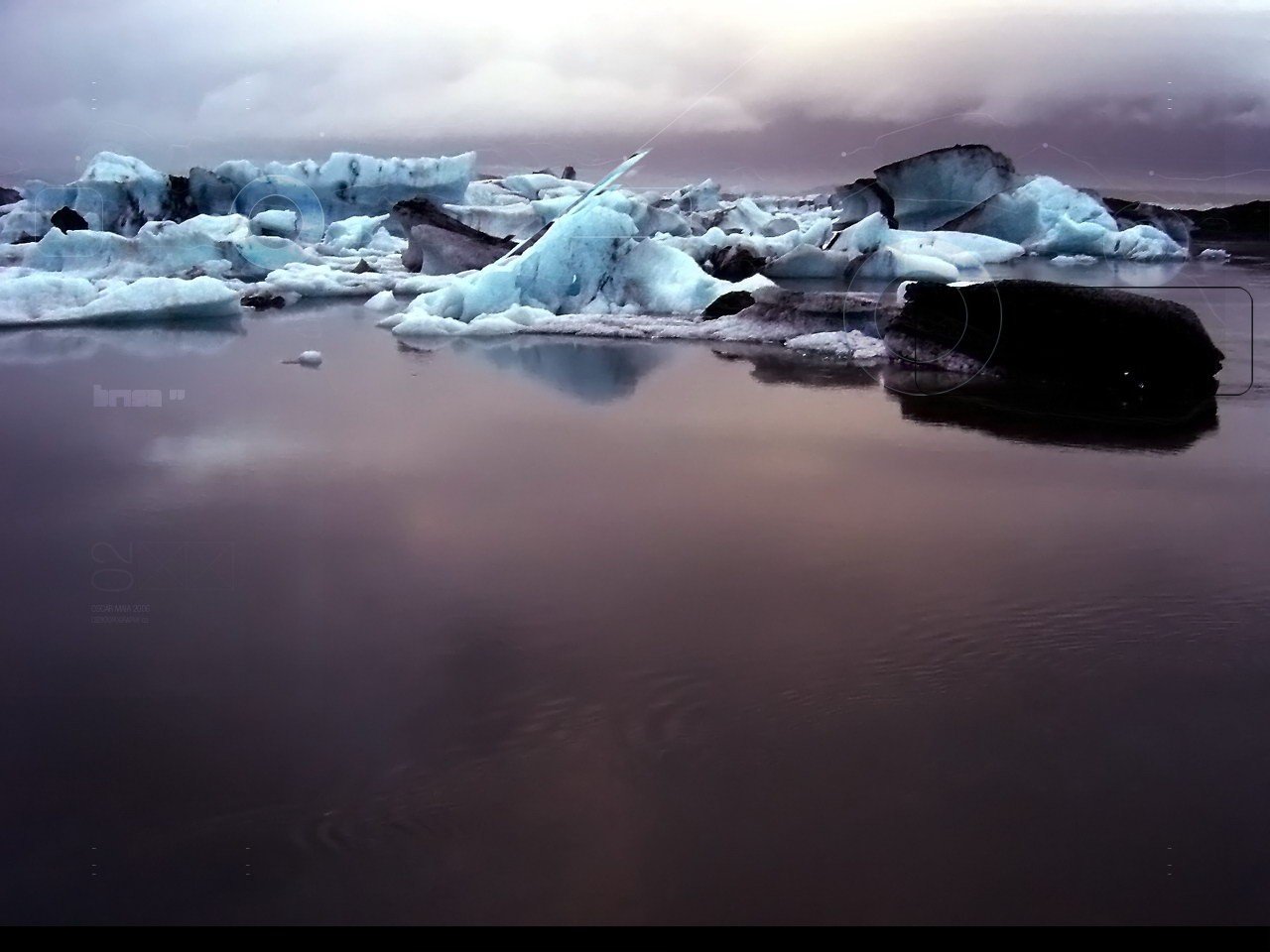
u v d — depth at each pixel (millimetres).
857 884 1793
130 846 1904
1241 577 3133
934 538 3479
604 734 2256
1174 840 1907
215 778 2107
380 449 4684
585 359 7293
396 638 2734
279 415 5402
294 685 2479
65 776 2125
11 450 4680
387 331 8883
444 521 3680
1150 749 2201
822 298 8367
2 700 2436
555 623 2818
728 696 2412
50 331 8797
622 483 4145
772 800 2020
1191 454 4570
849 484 4129
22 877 1828
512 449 4691
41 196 16719
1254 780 2084
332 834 1930
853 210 16781
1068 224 14617
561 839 1909
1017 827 1940
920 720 2311
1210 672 2531
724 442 4801
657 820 1961
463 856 1870
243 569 3240
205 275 12258
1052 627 2781
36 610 2949
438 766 2139
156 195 16953
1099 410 5520
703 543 3439
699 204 20719
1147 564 3238
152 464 4449
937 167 15945
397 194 18609
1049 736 2248
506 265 9922
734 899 1760
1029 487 4098
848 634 2744
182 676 2539
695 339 8242
